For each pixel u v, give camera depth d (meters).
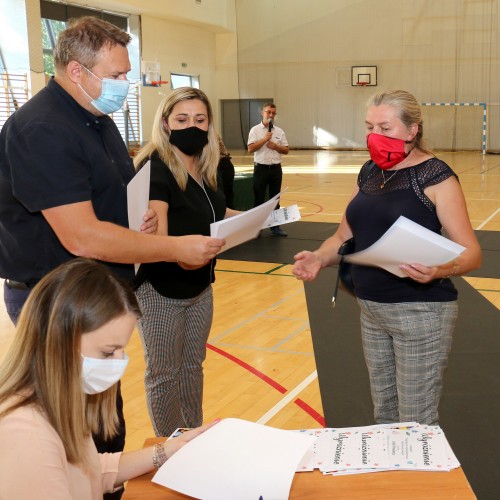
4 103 14.21
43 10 15.58
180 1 19.23
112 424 1.58
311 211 10.33
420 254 2.03
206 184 2.64
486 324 4.64
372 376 2.44
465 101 21.22
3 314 5.18
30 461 1.25
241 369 4.00
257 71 22.75
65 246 2.02
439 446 1.59
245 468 1.49
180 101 2.46
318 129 22.83
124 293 1.37
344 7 21.77
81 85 2.09
